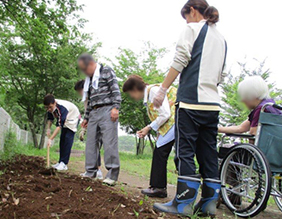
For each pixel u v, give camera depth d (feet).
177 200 8.28
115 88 13.12
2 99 19.94
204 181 8.66
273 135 9.87
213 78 8.38
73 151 53.93
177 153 8.37
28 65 44.80
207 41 8.38
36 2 22.53
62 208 7.27
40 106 48.85
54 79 46.98
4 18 23.41
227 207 10.70
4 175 11.19
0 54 19.74
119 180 16.84
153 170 11.97
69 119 17.39
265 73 32.17
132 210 7.91
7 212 6.75
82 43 47.29
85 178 12.85
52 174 12.85
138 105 49.96
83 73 13.79
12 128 22.82
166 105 11.57
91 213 7.02
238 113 28.50
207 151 8.67
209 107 8.20
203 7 8.75
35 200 7.72
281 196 10.05
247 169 10.53
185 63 8.13
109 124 12.92
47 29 22.88
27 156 23.25
